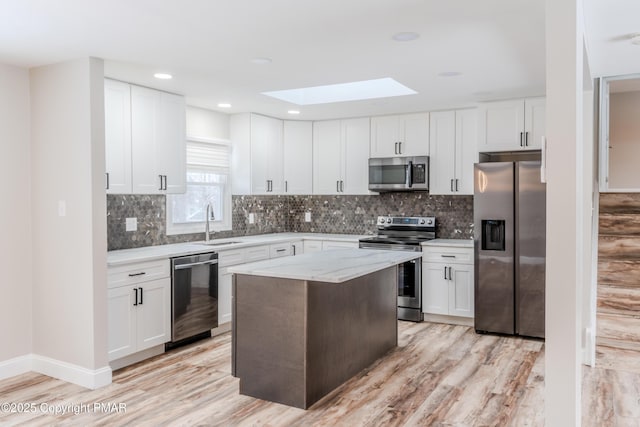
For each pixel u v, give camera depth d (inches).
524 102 191.3
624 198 167.5
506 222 186.1
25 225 147.1
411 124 221.1
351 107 208.7
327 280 115.7
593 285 159.0
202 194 213.8
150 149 169.6
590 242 154.3
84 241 136.5
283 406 125.0
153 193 171.0
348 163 236.5
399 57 135.5
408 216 235.0
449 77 158.2
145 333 156.8
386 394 132.4
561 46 81.6
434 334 191.2
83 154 136.0
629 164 192.1
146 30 112.7
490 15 103.9
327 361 132.3
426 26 110.5
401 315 213.0
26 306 147.9
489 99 193.3
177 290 167.2
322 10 100.8
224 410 122.4
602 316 163.9
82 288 137.3
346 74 154.1
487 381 141.3
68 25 108.9
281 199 262.5
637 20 108.6
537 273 181.6
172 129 179.0
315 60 138.3
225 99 191.9
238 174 226.4
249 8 99.3
